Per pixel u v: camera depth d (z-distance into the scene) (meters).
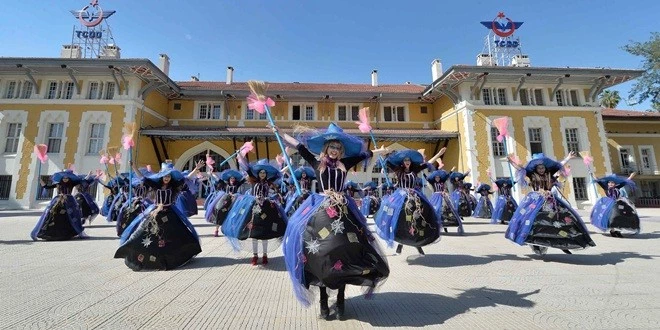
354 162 3.60
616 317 2.83
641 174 24.94
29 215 14.84
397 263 5.26
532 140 20.62
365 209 14.01
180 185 5.38
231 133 19.30
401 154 5.73
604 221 8.67
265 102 3.92
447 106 22.44
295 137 3.66
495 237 8.47
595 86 21.14
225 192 9.10
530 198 5.90
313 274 2.73
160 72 19.48
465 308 3.08
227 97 22.66
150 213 5.04
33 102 19.11
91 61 18.30
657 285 3.86
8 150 19.06
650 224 11.52
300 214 3.12
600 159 20.33
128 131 5.67
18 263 5.04
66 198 7.95
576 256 5.78
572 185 19.78
